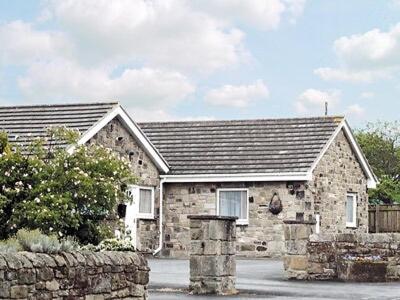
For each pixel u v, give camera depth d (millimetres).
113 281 14195
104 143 29578
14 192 19938
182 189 33531
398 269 23312
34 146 21375
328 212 33812
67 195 20094
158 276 22359
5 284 11516
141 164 32094
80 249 14414
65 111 30109
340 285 21375
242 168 32906
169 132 36562
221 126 36438
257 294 18641
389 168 59656
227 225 18719
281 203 32219
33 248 12945
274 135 34875
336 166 34719
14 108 31000
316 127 34812
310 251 22906
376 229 37656
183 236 33219
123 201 23219
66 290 12867
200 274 18422
